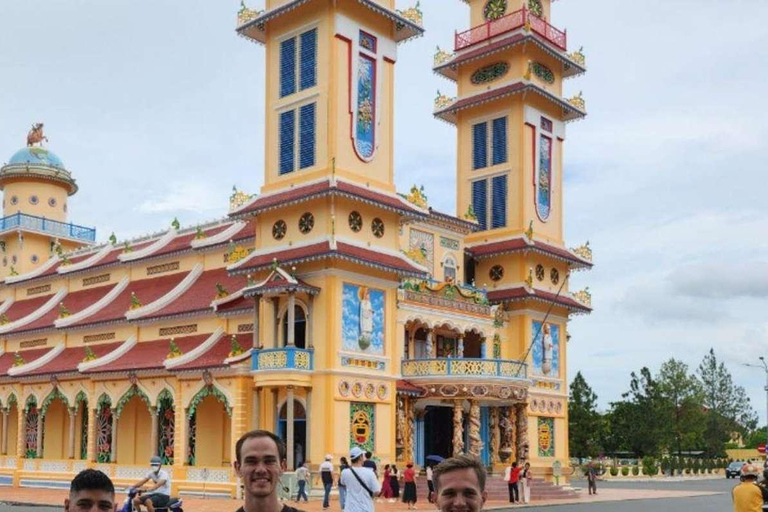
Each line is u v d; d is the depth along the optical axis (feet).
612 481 285.84
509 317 202.90
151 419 188.75
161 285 210.59
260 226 173.68
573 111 219.20
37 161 278.67
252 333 176.24
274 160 173.99
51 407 214.28
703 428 421.59
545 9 220.84
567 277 214.90
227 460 173.68
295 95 172.45
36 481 197.06
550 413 203.92
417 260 177.27
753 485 60.13
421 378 172.76
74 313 221.25
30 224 268.62
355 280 164.35
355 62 170.30
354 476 70.18
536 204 209.87
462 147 219.20
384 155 174.81
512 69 211.20
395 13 175.01
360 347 163.22
